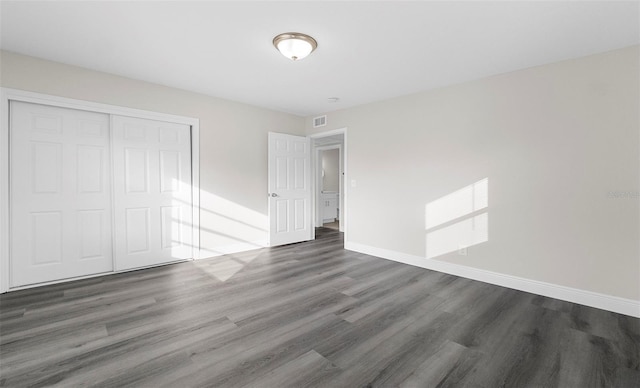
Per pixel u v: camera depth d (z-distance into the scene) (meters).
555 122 2.74
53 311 2.39
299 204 5.21
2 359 1.74
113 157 3.32
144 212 3.56
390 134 4.08
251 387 1.52
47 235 2.99
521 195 2.94
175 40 2.48
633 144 2.38
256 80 3.41
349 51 2.65
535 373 1.66
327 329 2.14
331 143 6.79
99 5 1.99
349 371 1.66
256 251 4.52
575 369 1.69
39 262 2.95
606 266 2.50
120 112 3.32
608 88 2.48
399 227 3.98
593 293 2.55
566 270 2.70
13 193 2.81
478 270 3.24
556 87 2.73
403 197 3.93
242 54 2.74
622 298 2.43
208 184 4.08
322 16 2.11
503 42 2.43
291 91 3.81
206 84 3.58
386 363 1.74
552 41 2.39
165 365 1.70
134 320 2.25
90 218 3.22
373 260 4.05
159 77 3.35
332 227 7.13
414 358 1.79
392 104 4.05
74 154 3.12
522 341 1.99
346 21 2.17
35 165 2.91
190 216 3.94
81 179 3.16
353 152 4.56
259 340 1.98
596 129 2.54
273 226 4.81
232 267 3.67
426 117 3.69
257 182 4.65
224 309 2.46
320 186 7.27
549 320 2.30
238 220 4.43
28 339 1.96
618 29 2.17
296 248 4.75
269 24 2.22
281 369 1.67
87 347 1.88
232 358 1.77
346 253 4.43
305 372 1.65
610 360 1.78
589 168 2.57
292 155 5.05
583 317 2.35
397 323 2.24
